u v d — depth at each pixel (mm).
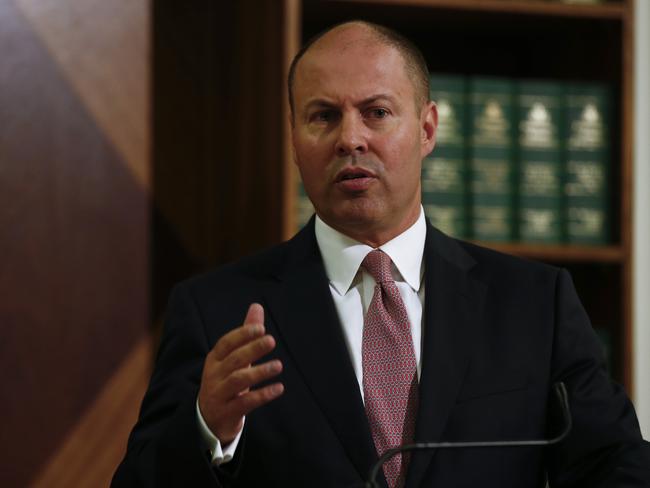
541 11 7539
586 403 4250
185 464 3795
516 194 7453
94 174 7570
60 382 7391
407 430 4242
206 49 8031
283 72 6957
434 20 7828
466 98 7418
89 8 7621
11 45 7441
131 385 7523
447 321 4445
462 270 4656
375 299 4488
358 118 4367
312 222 4844
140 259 7633
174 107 7859
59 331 7414
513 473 4176
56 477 7344
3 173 7383
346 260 4586
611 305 7555
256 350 3598
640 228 8031
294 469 4160
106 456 7438
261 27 7445
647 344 7996
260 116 7453
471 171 7371
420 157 4621
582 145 7523
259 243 7453
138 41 7746
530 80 8445
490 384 4312
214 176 8008
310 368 4344
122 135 7668
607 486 4062
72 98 7551
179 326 4535
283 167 6922
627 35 7527
